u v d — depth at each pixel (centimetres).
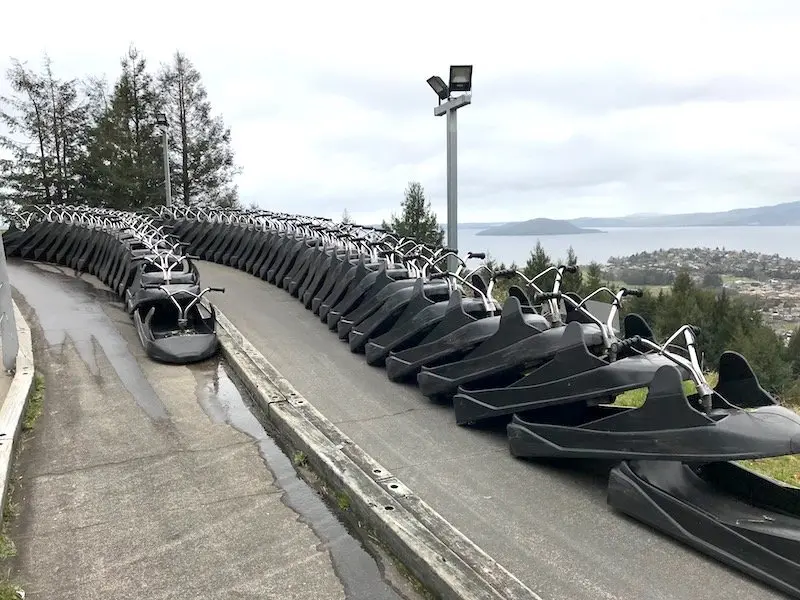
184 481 363
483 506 327
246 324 748
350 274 704
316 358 616
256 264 1083
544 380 369
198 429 441
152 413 471
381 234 835
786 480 371
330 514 326
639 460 310
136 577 272
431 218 1928
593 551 283
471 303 476
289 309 834
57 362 592
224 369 581
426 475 364
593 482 354
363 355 629
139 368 579
